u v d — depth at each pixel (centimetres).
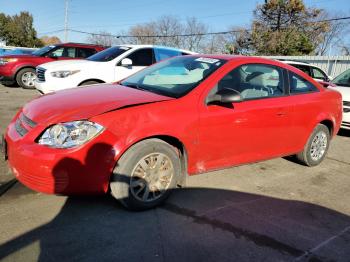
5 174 437
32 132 334
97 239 317
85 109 346
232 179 479
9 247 297
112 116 339
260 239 338
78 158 323
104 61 878
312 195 451
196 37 5769
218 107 405
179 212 376
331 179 514
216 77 415
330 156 632
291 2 4147
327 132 562
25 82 1255
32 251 294
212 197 418
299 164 566
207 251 313
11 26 5025
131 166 347
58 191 327
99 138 329
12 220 338
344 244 342
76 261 287
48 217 347
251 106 436
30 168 322
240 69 442
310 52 3812
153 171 367
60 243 308
